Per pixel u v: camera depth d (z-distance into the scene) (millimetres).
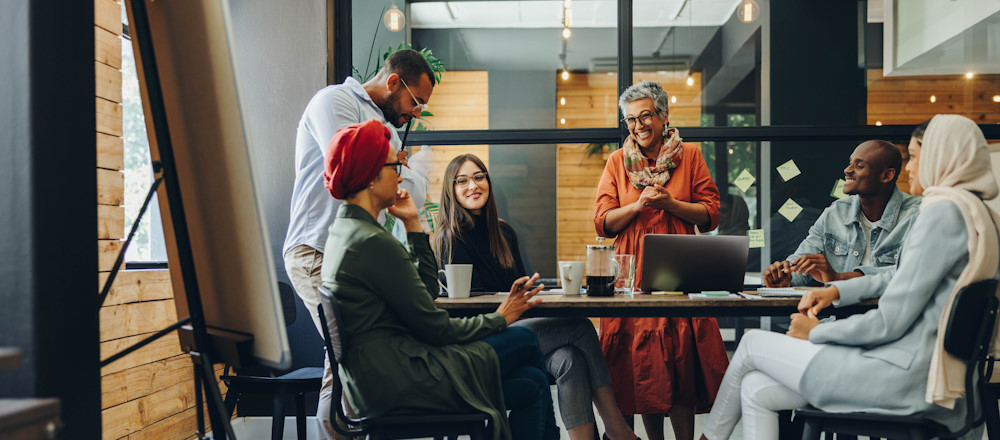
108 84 2654
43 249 1200
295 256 2400
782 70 4031
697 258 2293
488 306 2053
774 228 3947
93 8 1344
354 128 1843
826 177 3957
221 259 1310
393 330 1774
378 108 2537
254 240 1208
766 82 4031
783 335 2002
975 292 1652
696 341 2609
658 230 2754
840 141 3967
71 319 1248
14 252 1193
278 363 1215
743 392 2070
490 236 2785
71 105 1274
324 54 3854
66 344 1234
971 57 3994
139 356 2803
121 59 2898
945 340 1649
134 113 3176
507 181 4180
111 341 2605
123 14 3078
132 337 2754
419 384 1715
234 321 1322
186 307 1512
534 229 4199
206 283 1391
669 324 2598
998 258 1710
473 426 1724
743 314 2096
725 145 3984
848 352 1789
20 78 1201
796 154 3965
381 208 1938
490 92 4336
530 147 4168
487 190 2787
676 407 2678
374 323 1753
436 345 1794
